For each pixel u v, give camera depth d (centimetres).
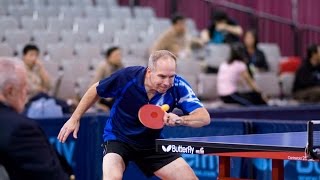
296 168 886
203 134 948
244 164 912
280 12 2003
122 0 2064
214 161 932
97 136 994
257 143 593
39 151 464
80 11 1800
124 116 700
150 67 674
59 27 1680
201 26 1959
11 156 459
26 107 1119
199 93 1508
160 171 704
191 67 1555
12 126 461
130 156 707
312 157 551
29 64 1295
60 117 1013
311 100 1560
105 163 689
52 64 1451
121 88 693
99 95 704
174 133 962
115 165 685
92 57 1565
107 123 718
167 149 625
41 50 1579
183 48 1584
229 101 1419
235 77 1424
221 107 1345
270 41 1977
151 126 649
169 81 668
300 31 1920
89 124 1000
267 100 1539
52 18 1689
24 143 461
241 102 1413
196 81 1510
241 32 1797
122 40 1675
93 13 1814
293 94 1581
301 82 1565
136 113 695
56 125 1011
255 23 1911
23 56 1306
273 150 568
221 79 1438
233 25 1709
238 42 1686
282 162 634
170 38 1552
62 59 1534
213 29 1706
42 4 1845
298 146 562
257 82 1584
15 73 475
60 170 472
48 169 463
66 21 1692
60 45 1545
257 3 2012
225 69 1434
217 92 1507
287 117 1204
